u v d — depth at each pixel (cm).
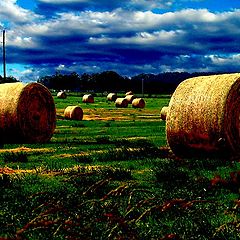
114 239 694
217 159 1595
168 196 1005
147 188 1115
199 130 1589
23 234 732
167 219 848
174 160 1542
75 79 16138
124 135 2606
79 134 2688
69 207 868
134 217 837
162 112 4100
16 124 2169
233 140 1561
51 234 736
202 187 1107
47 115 2305
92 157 1678
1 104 2198
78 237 689
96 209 845
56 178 1259
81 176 1209
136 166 1462
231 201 980
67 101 7700
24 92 2192
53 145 2117
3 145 2119
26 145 2120
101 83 15762
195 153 1642
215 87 1574
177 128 1642
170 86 14825
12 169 1431
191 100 1611
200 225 764
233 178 1145
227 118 1544
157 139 2361
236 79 1559
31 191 1079
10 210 907
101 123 3606
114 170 1323
